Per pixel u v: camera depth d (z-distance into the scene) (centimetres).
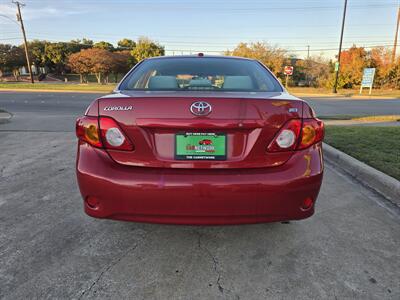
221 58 305
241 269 211
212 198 188
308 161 197
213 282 198
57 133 687
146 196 189
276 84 257
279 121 193
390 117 986
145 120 189
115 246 238
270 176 190
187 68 280
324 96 2383
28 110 1183
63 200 319
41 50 6794
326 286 194
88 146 200
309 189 197
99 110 195
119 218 198
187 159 191
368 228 266
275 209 194
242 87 242
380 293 188
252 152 192
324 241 246
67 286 193
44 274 204
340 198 329
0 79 5906
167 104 188
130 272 207
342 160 442
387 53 3597
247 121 189
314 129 200
